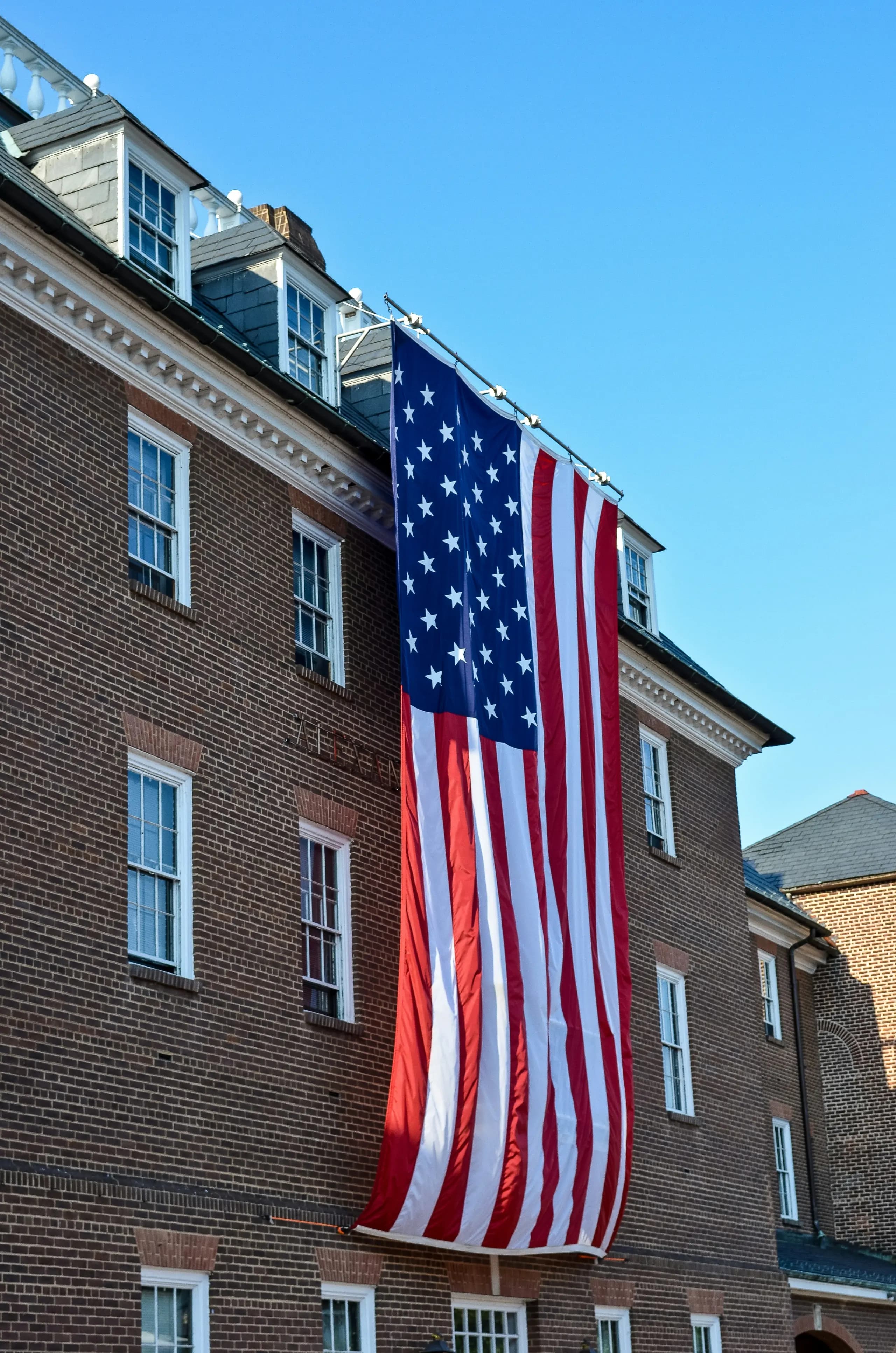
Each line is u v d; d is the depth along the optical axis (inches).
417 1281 926.4
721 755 1493.6
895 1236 1760.6
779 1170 1706.4
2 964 707.4
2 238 780.0
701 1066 1331.2
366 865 974.4
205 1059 812.6
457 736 974.4
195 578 885.2
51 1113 714.8
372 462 1025.5
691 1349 1211.2
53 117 930.1
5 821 725.3
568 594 1122.0
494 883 960.9
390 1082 939.3
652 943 1300.4
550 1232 962.7
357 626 1015.6
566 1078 992.9
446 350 1088.2
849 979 1865.2
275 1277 821.9
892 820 1978.3
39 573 775.7
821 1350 1599.4
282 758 920.9
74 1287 703.7
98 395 840.3
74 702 780.0
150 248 922.1
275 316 1014.4
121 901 780.6
